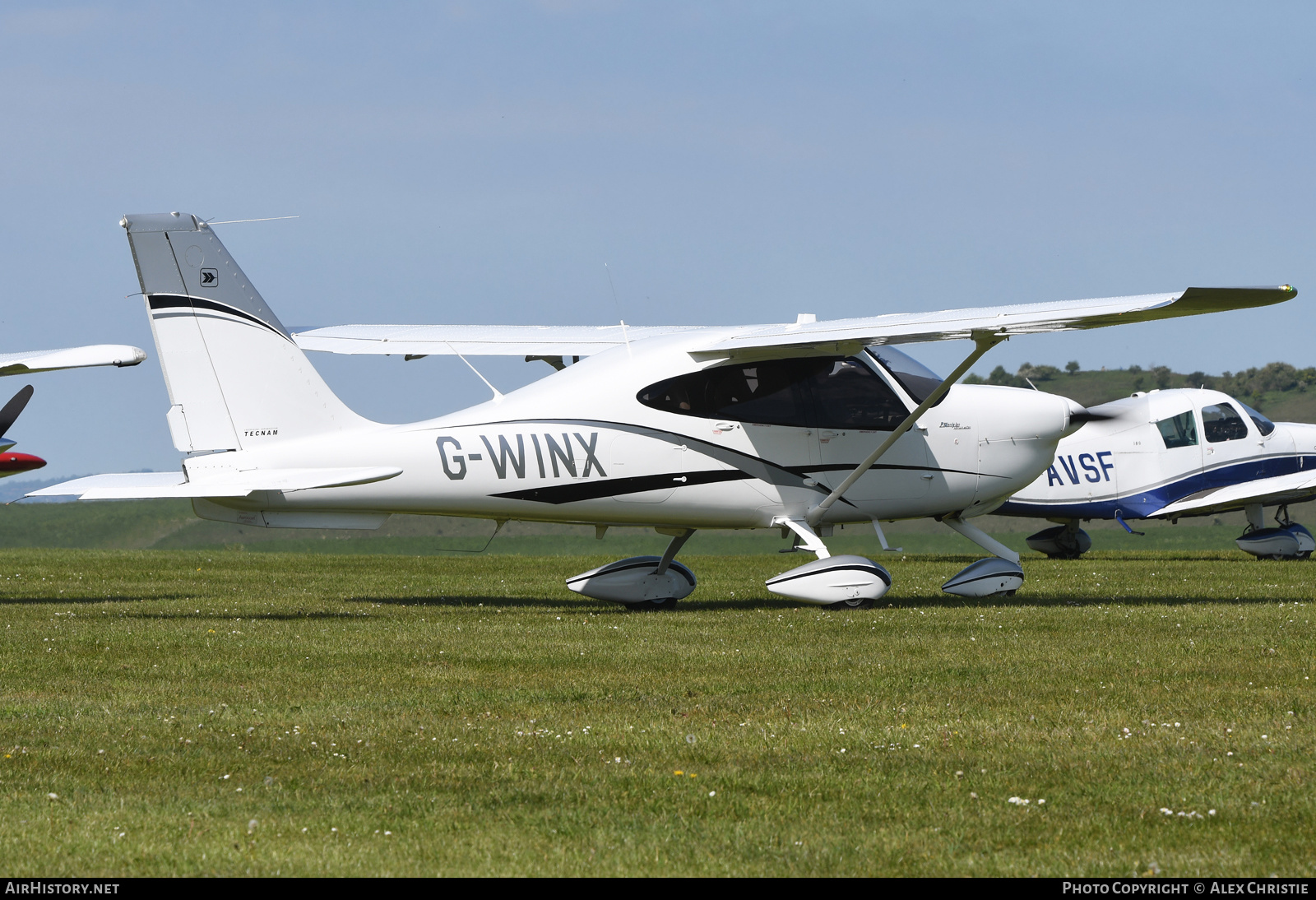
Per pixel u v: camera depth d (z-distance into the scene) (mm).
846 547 130125
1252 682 27844
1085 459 79000
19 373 45594
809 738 22500
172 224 41344
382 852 16109
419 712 25109
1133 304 37281
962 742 22094
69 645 34906
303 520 43219
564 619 41562
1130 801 18172
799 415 45531
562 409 43781
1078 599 48750
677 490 44594
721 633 37094
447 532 170125
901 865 15570
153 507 178500
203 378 41688
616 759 21078
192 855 15969
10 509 176375
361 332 52406
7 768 20406
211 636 36781
